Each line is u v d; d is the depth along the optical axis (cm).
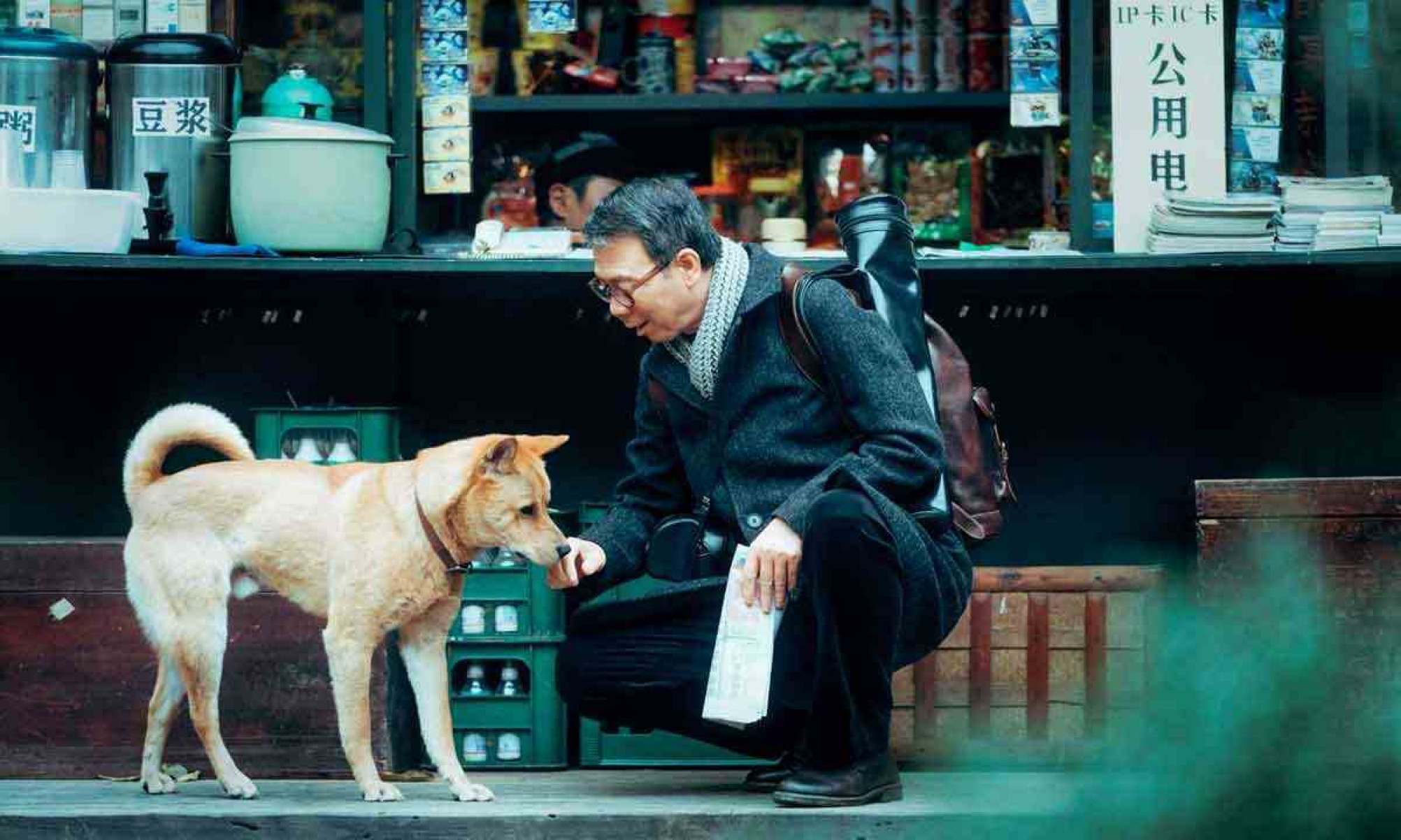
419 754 768
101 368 882
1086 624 749
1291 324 884
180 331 884
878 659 590
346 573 623
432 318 888
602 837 604
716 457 636
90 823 612
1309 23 854
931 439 598
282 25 883
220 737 647
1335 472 885
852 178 938
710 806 616
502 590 763
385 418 780
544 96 930
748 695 582
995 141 925
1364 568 731
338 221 791
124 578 721
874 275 654
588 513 775
